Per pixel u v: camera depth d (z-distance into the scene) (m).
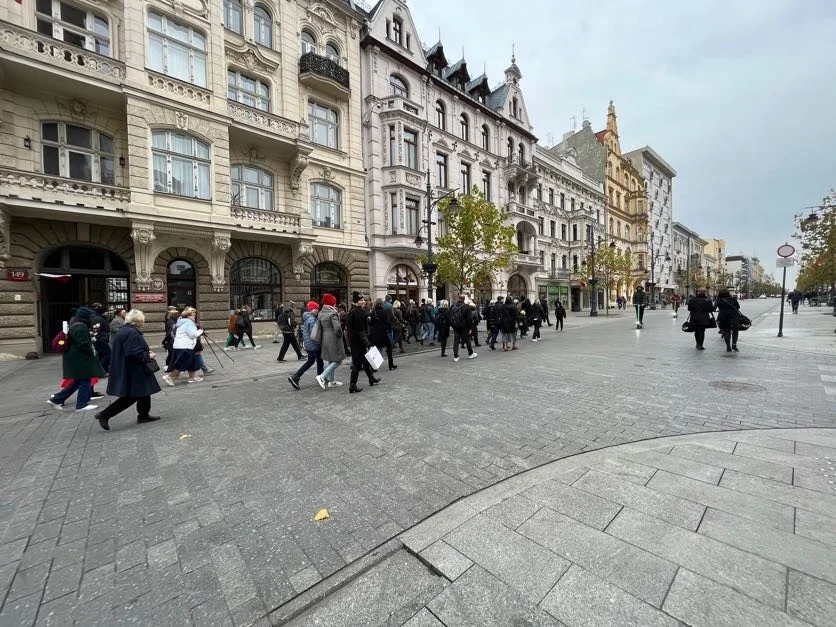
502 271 27.11
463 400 5.60
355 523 2.55
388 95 20.03
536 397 5.65
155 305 12.41
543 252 32.44
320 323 6.53
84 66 10.98
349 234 18.36
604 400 5.37
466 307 9.74
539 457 3.51
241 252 14.74
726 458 3.28
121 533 2.49
